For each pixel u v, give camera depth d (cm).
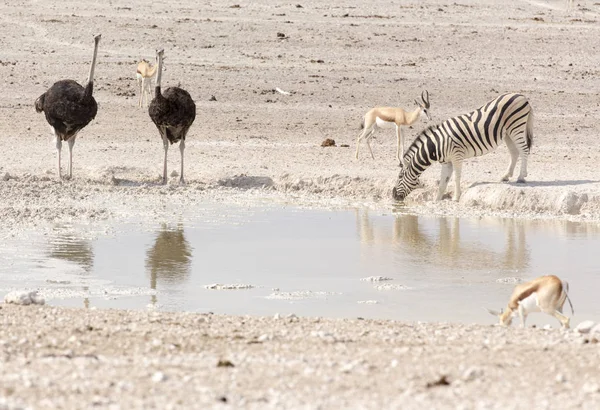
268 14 17562
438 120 10981
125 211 6456
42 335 3128
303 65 13738
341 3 19138
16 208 6275
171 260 5047
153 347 2981
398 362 2784
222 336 3192
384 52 14988
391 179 7569
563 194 6781
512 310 3753
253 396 2372
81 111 7188
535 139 9988
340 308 4131
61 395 2331
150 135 9650
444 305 4216
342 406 2295
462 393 2444
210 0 18712
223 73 12875
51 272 4700
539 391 2478
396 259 5191
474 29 16975
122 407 2239
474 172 7950
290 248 5428
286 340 3147
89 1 17962
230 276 4722
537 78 13750
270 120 10619
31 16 16225
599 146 9638
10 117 10212
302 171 7969
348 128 10400
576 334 3366
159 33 15350
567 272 4903
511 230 6081
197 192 7288
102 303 4125
